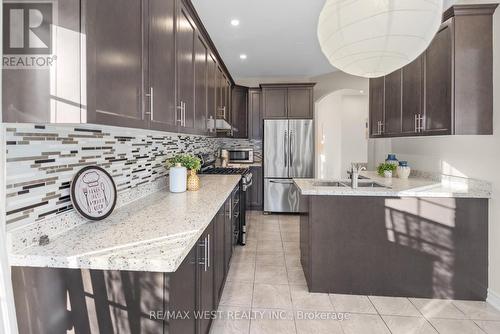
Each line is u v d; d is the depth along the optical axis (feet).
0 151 3.23
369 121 12.26
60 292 3.60
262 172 18.21
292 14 10.36
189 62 7.55
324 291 8.30
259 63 16.22
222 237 7.88
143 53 4.70
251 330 6.62
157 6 5.32
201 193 7.83
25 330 3.62
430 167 10.25
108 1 3.63
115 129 5.39
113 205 5.41
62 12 3.15
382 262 8.16
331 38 5.32
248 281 8.96
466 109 7.56
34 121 3.21
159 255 3.54
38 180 3.90
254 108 19.11
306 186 9.03
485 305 7.66
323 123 24.49
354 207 8.18
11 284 3.24
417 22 4.63
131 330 3.57
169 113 5.99
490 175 7.66
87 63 3.18
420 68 8.77
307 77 19.42
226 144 19.86
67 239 4.06
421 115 8.74
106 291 3.58
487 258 7.80
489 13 7.47
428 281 8.04
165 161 8.93
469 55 7.55
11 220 3.50
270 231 14.24
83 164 4.90
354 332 6.56
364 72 6.01
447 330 6.62
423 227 8.00
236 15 10.44
